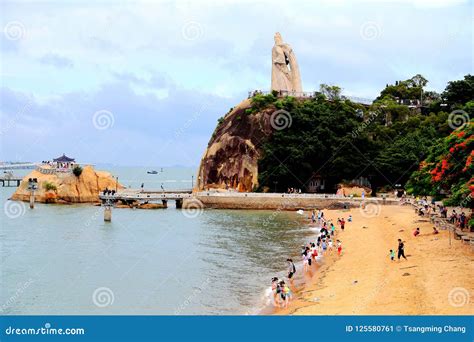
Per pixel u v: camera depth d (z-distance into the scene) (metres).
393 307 31.81
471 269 38.81
